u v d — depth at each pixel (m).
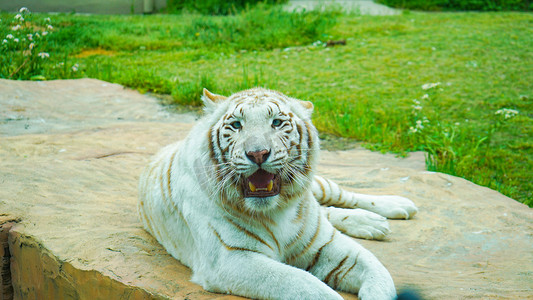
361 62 13.30
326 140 8.27
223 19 17.73
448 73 12.23
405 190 5.24
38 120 8.08
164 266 3.54
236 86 10.52
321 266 3.34
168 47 15.26
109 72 11.33
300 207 3.39
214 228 3.21
